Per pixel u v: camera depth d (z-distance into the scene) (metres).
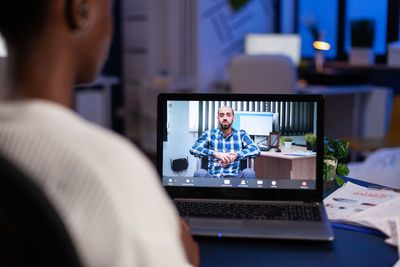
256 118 1.33
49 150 0.47
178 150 1.34
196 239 1.12
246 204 1.29
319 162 1.30
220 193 1.33
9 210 0.48
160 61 5.77
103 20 0.58
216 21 5.12
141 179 0.49
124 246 0.46
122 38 6.17
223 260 1.02
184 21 5.24
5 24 0.52
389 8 4.55
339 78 4.37
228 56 5.27
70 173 0.47
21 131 0.48
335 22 5.12
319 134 1.31
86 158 0.47
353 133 4.60
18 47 0.52
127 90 6.20
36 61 0.52
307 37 5.47
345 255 1.05
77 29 0.54
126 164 0.48
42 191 0.47
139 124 6.06
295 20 5.62
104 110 5.70
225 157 1.33
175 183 1.34
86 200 0.46
